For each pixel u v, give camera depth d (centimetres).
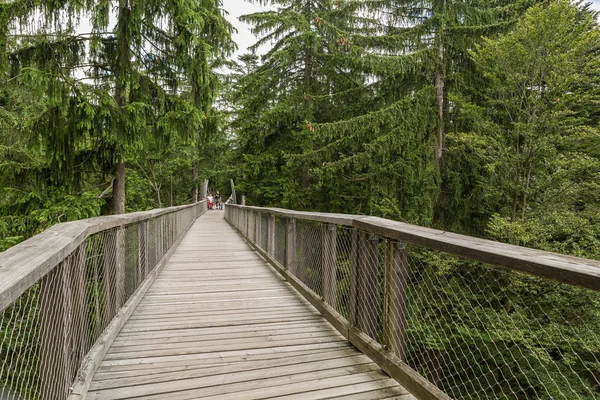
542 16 709
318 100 1214
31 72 566
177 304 386
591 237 677
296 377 230
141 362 249
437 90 959
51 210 671
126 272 345
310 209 1284
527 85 809
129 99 771
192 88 800
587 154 784
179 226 870
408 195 980
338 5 1040
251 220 852
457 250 163
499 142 841
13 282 95
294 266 479
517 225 714
